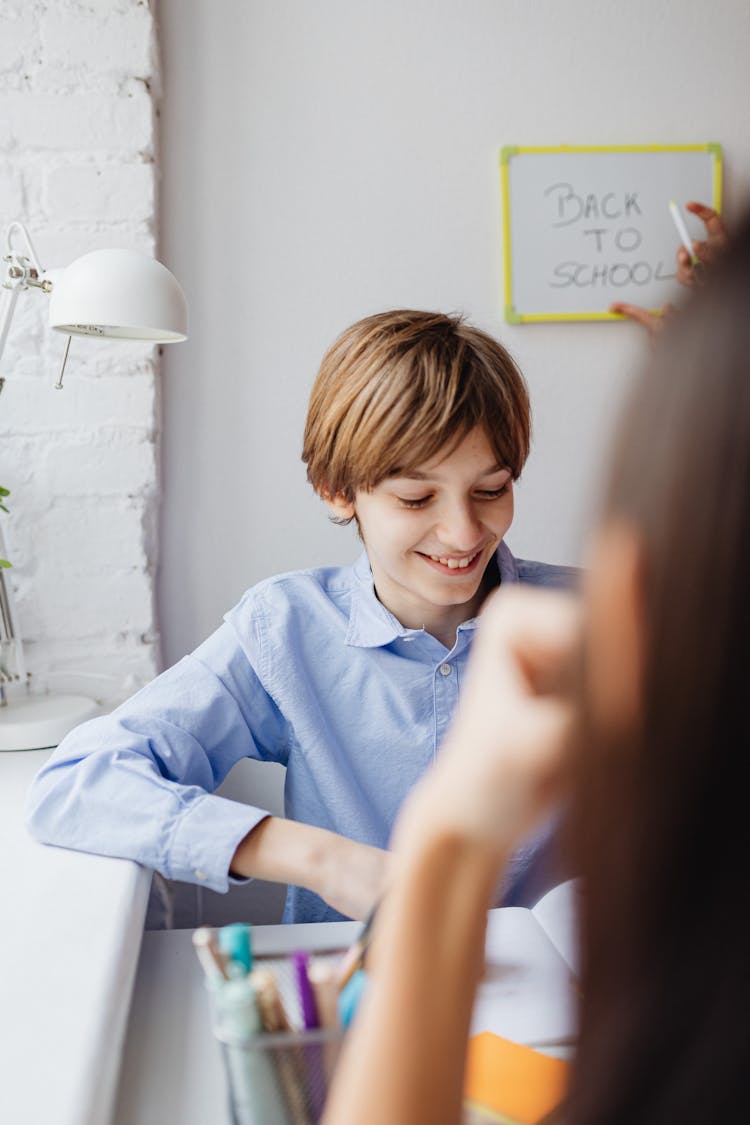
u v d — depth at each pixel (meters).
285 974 0.62
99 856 0.90
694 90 1.69
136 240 1.49
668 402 0.24
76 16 1.45
